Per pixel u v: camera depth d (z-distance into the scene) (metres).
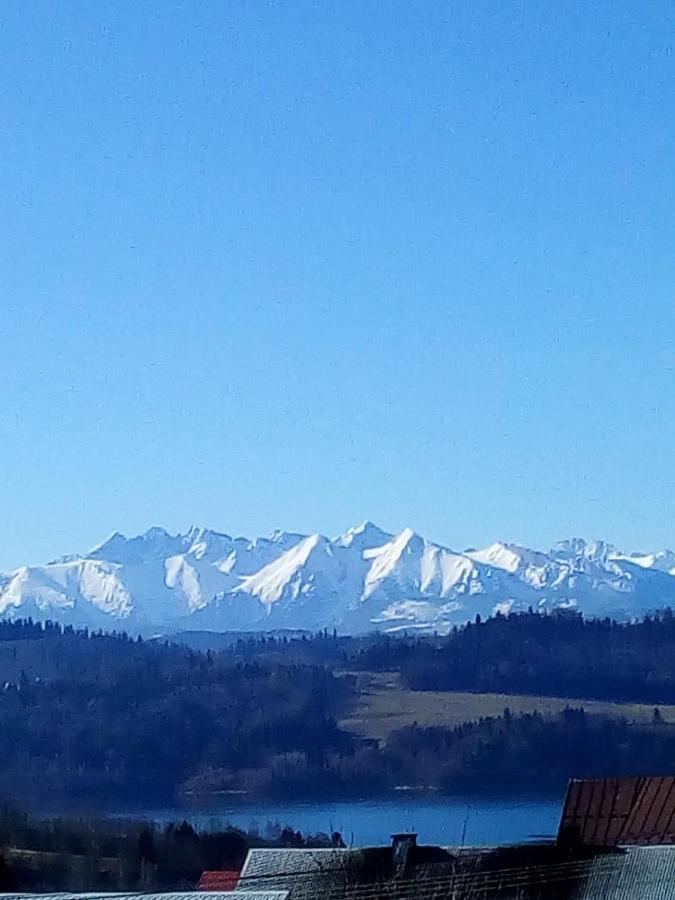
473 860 102.94
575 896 99.06
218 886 105.75
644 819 117.94
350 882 101.75
